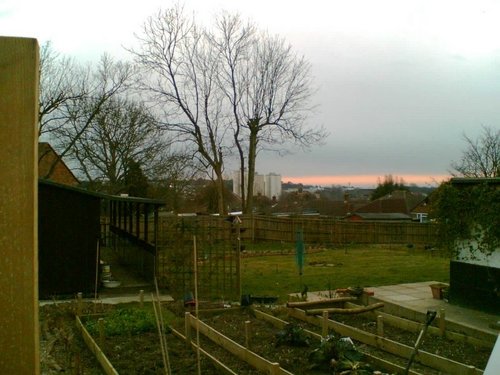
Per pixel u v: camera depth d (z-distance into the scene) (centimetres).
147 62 3556
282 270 1919
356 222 3347
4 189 131
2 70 132
